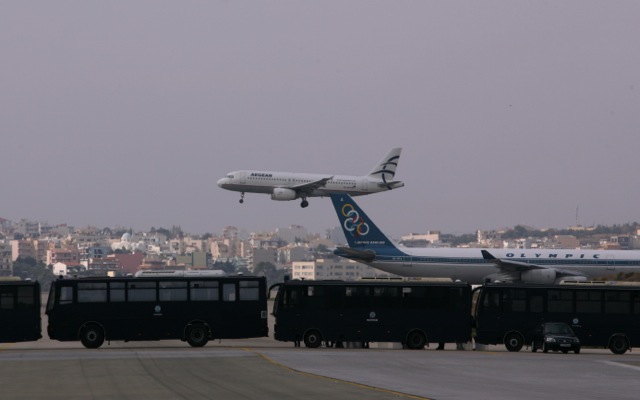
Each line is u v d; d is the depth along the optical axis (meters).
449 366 188.38
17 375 166.00
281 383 148.12
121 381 152.88
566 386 149.25
